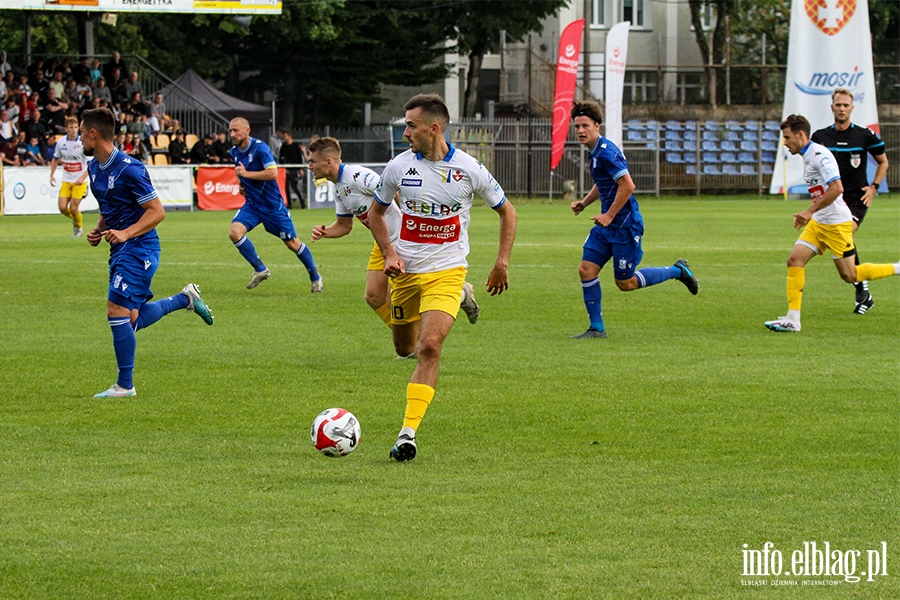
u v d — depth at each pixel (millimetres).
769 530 12469
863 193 32188
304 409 18828
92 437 16859
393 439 16781
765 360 23672
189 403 19281
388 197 16797
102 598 10547
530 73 125250
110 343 25578
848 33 87125
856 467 15211
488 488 14125
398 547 11883
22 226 65438
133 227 19641
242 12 82688
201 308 23047
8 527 12523
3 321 28891
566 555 11664
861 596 10633
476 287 37281
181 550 11781
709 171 116312
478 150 107250
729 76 125438
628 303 33281
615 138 93812
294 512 13078
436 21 121812
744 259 46375
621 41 92500
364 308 31859
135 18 114125
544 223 71812
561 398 19750
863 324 29156
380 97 129250
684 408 18953
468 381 21328
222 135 90562
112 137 19969
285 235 34812
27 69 88562
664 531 12438
